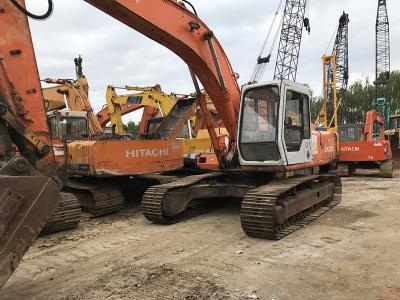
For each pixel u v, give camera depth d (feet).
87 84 44.37
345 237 19.76
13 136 11.70
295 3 104.88
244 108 23.53
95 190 25.85
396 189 36.58
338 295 12.98
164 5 20.27
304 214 23.93
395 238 19.43
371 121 50.83
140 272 15.35
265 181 25.12
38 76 12.18
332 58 72.13
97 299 13.07
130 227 22.98
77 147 25.98
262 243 18.98
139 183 29.81
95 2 17.67
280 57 105.40
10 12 11.76
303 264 15.90
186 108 33.06
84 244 19.58
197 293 13.30
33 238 10.12
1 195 9.59
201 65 22.82
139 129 43.37
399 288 13.41
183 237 20.40
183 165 31.81
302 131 24.67
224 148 26.07
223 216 25.39
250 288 13.62
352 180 45.11
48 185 10.46
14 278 15.16
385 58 121.49
